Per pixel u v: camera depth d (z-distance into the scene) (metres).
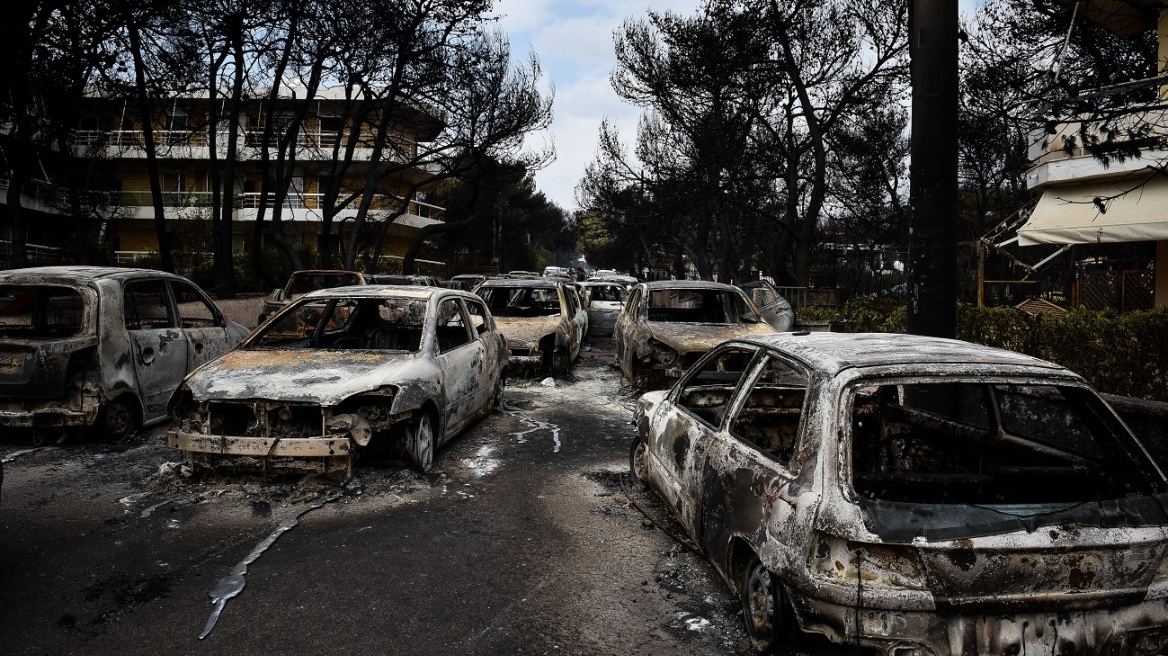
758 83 21.66
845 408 2.88
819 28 21.22
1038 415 3.86
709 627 3.39
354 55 19.75
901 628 2.52
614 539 4.50
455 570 4.00
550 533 4.59
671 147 29.33
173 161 32.41
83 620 3.37
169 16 13.15
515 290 13.23
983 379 2.92
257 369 5.57
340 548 4.28
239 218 33.34
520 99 25.08
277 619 3.41
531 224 62.69
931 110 5.11
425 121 27.28
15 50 9.13
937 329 5.16
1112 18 11.02
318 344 7.09
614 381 11.14
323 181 34.47
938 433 4.07
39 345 6.09
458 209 45.81
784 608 2.97
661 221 29.14
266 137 19.64
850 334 3.90
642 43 24.77
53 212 29.81
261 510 4.87
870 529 2.55
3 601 3.55
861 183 25.84
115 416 6.57
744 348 4.21
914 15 5.18
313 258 27.67
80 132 28.58
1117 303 13.15
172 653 3.09
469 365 7.02
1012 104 6.41
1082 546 2.53
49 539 4.36
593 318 17.67
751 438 4.47
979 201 24.80
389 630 3.32
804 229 21.56
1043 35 10.23
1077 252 18.11
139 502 5.00
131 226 33.66
